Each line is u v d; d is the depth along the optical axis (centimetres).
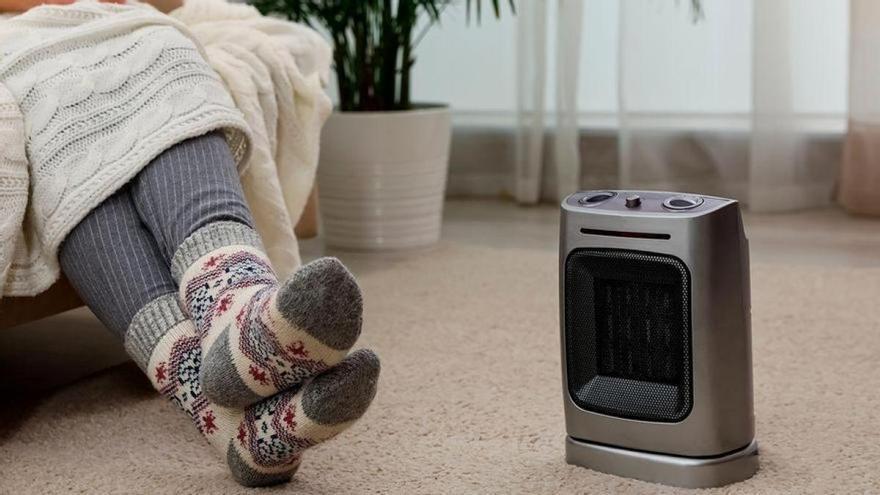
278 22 192
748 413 122
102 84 135
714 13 295
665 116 302
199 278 116
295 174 187
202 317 113
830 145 296
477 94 327
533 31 310
